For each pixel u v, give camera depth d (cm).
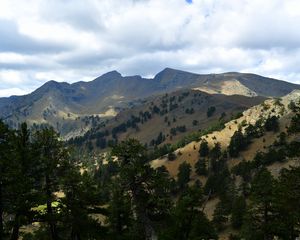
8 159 2745
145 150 3262
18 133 2992
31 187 2877
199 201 3906
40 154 3122
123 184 3225
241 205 11162
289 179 3147
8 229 2895
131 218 3812
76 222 3372
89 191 3416
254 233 3700
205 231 4178
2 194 2808
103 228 3591
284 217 3578
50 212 3256
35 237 3759
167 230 3775
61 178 3256
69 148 3347
